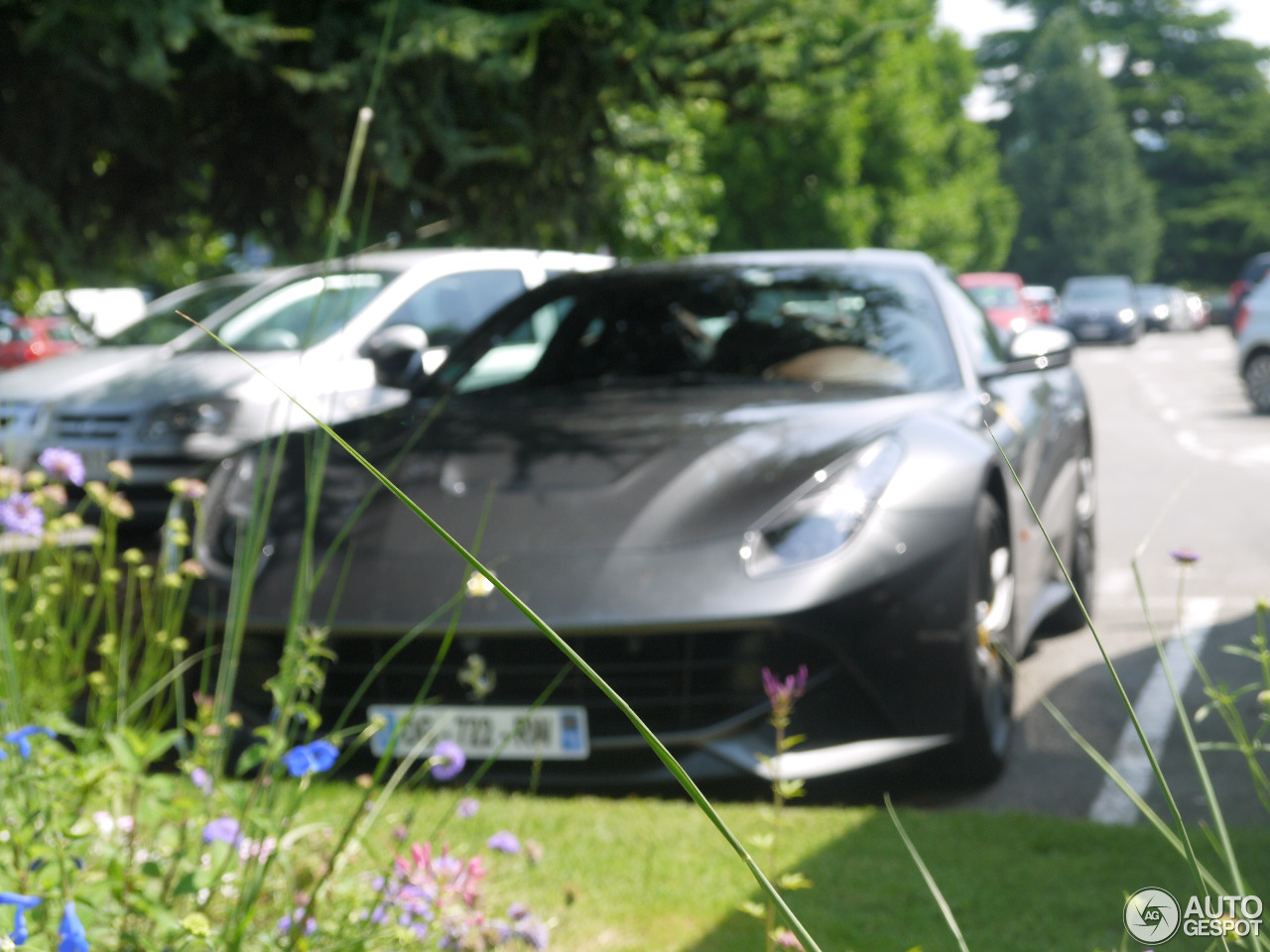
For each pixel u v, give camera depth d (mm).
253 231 10977
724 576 4652
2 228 8781
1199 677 6508
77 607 4621
